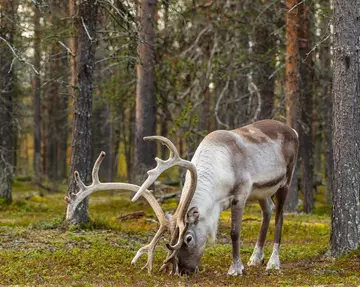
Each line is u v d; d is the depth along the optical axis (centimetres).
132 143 4347
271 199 1142
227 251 1301
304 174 2486
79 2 1538
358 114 1107
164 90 2578
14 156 4325
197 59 2727
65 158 4697
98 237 1394
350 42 1101
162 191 3011
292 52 2119
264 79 2462
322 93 2775
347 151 1102
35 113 3797
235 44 2519
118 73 2680
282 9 2109
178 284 887
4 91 2327
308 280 931
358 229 1102
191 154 2323
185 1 2586
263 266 1103
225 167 977
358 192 1106
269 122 1118
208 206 950
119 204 2512
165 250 1262
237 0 2542
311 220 2028
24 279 928
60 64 2753
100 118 4444
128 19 1636
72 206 955
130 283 896
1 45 1894
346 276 976
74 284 873
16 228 1573
